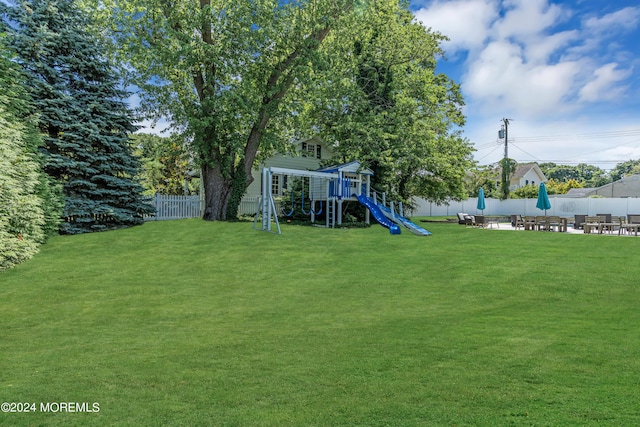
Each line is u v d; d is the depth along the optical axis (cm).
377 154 2009
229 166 1900
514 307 645
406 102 2061
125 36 1667
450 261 1029
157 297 747
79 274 914
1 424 283
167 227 1617
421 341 460
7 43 1341
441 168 2377
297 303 701
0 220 965
